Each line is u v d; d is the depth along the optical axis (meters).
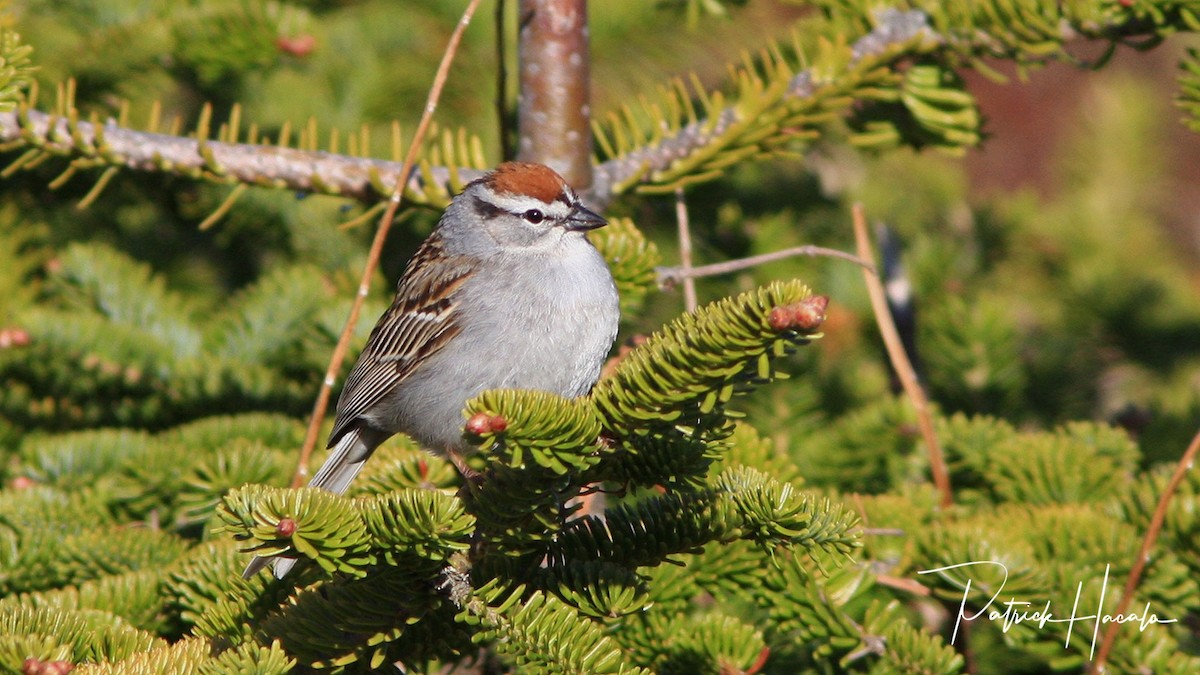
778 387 9.38
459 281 7.61
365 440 8.16
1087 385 11.30
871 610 6.38
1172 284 12.32
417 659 5.43
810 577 6.39
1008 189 17.19
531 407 4.79
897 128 8.33
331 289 10.00
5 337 8.82
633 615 6.45
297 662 5.14
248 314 9.70
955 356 10.22
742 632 6.31
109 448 8.09
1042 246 12.38
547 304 7.43
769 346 4.81
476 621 5.09
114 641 5.44
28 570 6.75
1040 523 7.00
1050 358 11.32
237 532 4.54
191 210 10.68
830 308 11.07
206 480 7.46
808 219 11.24
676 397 5.05
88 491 7.64
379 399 7.88
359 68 10.97
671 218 10.48
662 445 5.45
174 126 7.42
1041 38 7.37
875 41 7.66
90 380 9.17
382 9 11.12
